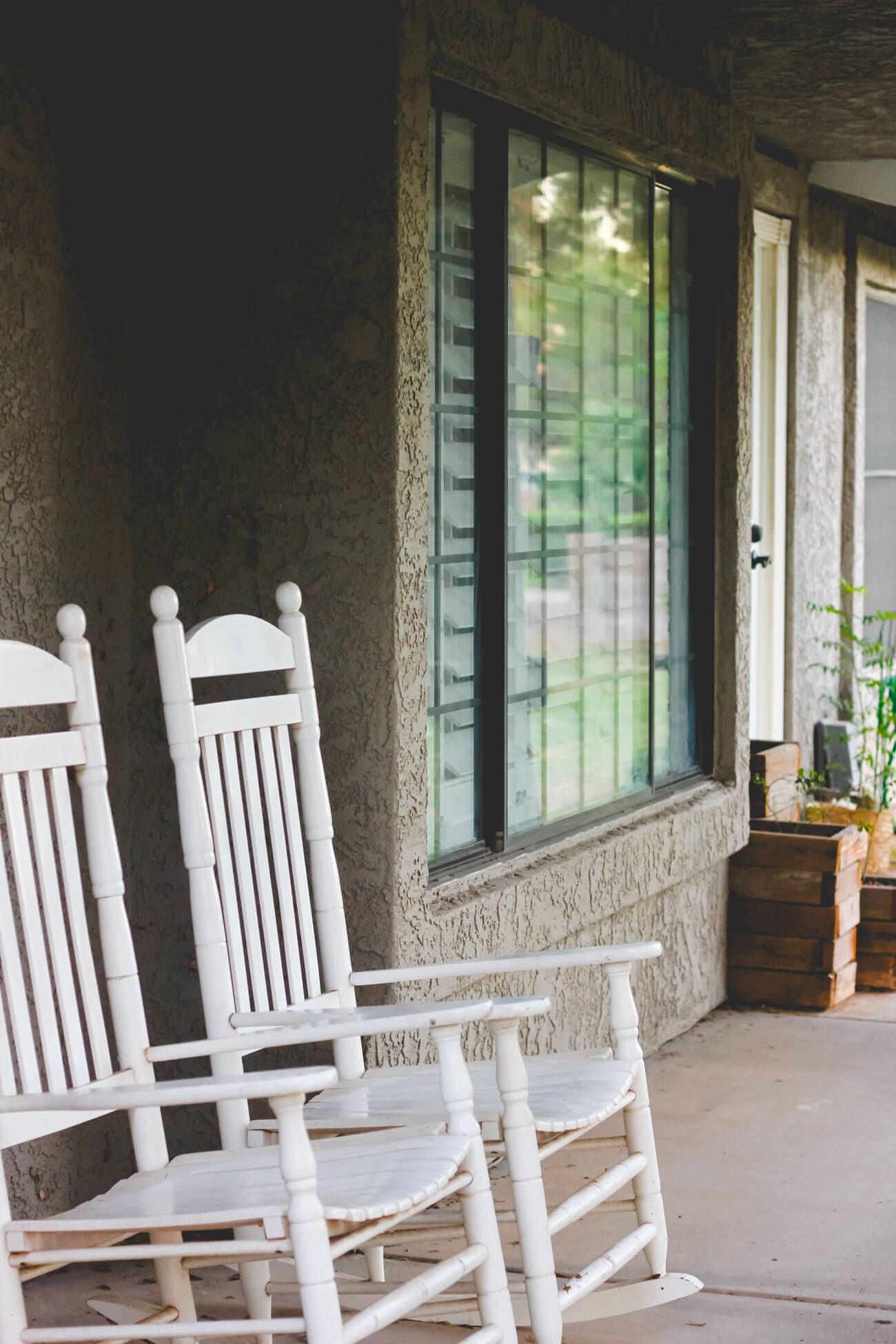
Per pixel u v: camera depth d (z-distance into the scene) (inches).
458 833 147.2
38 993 95.6
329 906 120.0
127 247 134.7
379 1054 129.3
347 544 129.0
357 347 128.0
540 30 146.3
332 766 129.8
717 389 198.5
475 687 149.7
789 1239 131.4
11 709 123.5
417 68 128.0
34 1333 87.0
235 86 130.6
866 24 181.0
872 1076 176.6
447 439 144.0
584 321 168.4
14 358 123.3
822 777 279.3
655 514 186.5
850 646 298.2
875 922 215.0
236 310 131.6
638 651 183.2
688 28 181.6
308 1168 82.9
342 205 127.8
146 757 136.0
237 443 132.3
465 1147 96.3
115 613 134.6
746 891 206.4
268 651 118.1
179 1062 136.2
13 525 123.6
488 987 146.9
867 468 315.3
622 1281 122.5
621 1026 118.6
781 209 259.3
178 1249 85.9
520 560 156.1
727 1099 169.0
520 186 154.2
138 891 136.7
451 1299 110.2
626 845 169.5
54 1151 127.6
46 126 126.7
